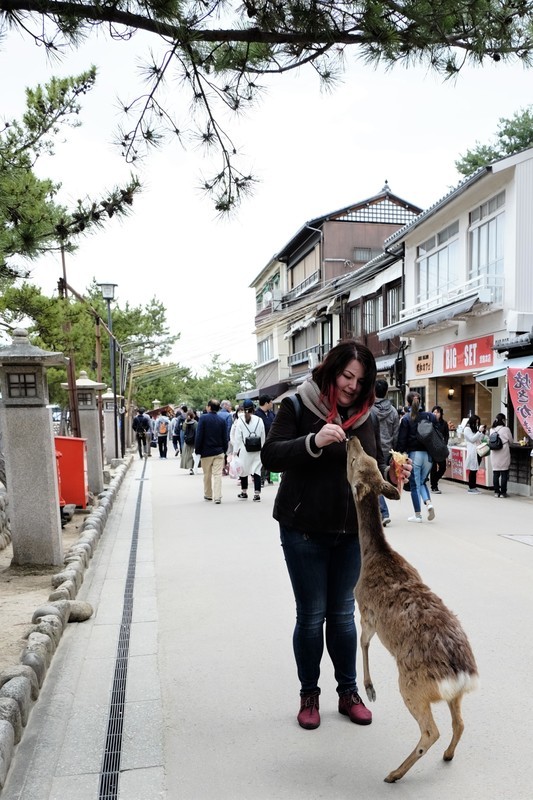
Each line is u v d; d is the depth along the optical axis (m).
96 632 4.12
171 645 3.88
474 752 2.64
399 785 2.42
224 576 5.46
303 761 2.59
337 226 24.36
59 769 2.55
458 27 3.31
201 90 3.45
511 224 11.72
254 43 3.38
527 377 9.70
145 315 27.77
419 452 7.84
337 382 2.72
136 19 2.91
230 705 3.10
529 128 19.55
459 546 6.45
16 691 2.84
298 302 25.83
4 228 4.85
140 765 2.58
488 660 3.56
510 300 11.81
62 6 2.76
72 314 11.98
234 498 10.55
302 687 2.90
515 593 4.80
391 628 2.38
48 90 5.06
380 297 19.88
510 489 10.81
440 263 15.19
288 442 2.64
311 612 2.79
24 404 5.56
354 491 2.64
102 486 10.51
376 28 3.08
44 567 5.62
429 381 15.80
